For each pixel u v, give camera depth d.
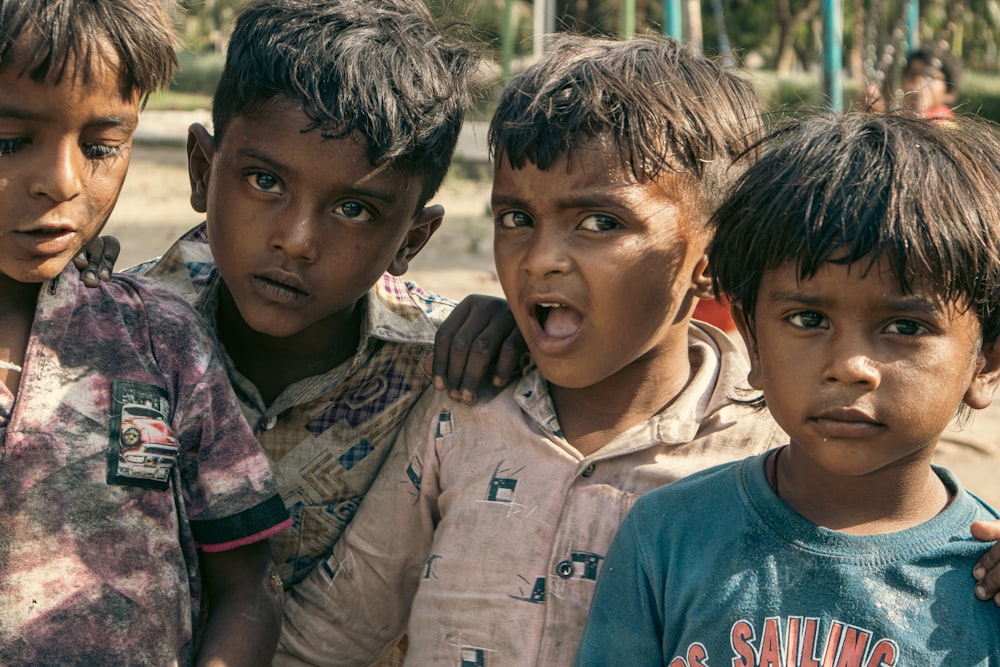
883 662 1.47
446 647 1.89
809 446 1.48
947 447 5.48
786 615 1.52
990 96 19.06
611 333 1.80
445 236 9.98
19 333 1.64
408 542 2.07
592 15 14.66
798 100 2.24
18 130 1.50
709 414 1.91
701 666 1.55
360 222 1.93
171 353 1.75
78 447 1.61
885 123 1.57
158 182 12.62
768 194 1.53
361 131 1.87
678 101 1.85
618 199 1.76
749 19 31.89
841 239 1.43
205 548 1.79
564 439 1.93
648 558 1.64
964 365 1.46
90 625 1.58
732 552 1.58
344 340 2.15
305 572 2.21
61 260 1.58
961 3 8.91
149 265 2.37
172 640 1.66
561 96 1.80
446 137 2.03
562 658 1.84
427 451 2.03
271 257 1.90
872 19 10.49
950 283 1.43
